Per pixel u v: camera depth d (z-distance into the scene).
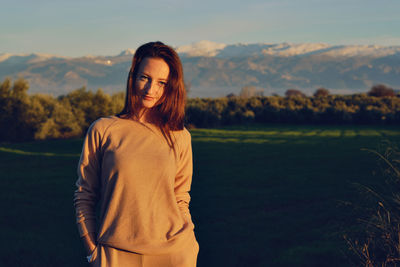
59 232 8.66
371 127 46.47
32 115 35.84
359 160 20.42
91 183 1.84
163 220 1.79
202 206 11.37
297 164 19.97
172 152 1.87
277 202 11.75
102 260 1.71
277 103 55.91
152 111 1.92
